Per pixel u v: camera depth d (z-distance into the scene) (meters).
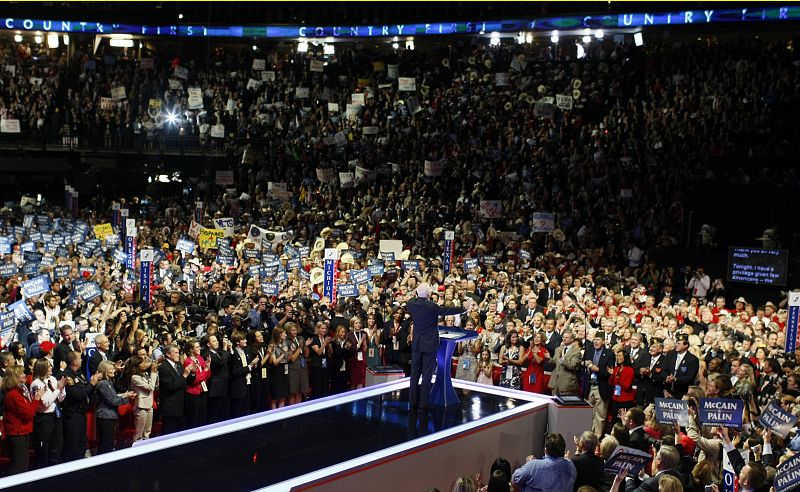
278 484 10.20
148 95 43.88
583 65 38.22
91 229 32.69
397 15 40.38
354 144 39.53
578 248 29.25
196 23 42.44
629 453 9.63
